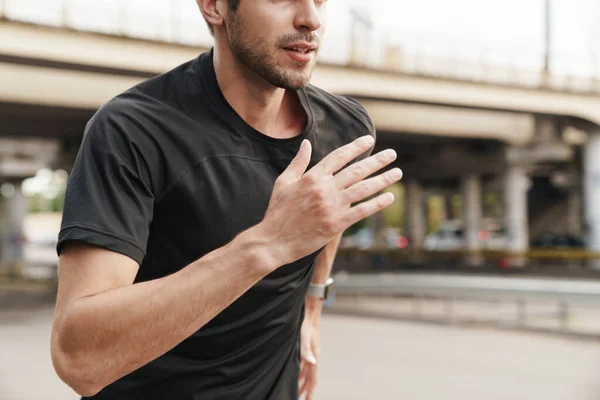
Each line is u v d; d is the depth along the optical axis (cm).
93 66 1844
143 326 124
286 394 190
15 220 4397
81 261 132
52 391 689
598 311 1392
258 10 144
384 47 2489
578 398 639
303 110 176
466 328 1159
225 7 150
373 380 724
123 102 150
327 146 182
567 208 4912
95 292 129
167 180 148
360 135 192
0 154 3347
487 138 3234
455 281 1315
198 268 128
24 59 1761
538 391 670
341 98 201
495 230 4594
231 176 156
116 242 133
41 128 2605
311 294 222
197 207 152
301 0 145
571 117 3056
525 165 3484
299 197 129
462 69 2666
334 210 128
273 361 182
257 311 168
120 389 165
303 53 149
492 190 4962
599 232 3094
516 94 2808
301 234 129
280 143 165
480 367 796
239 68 156
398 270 2962
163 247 157
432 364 813
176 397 166
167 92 159
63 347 126
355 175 130
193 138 152
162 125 149
